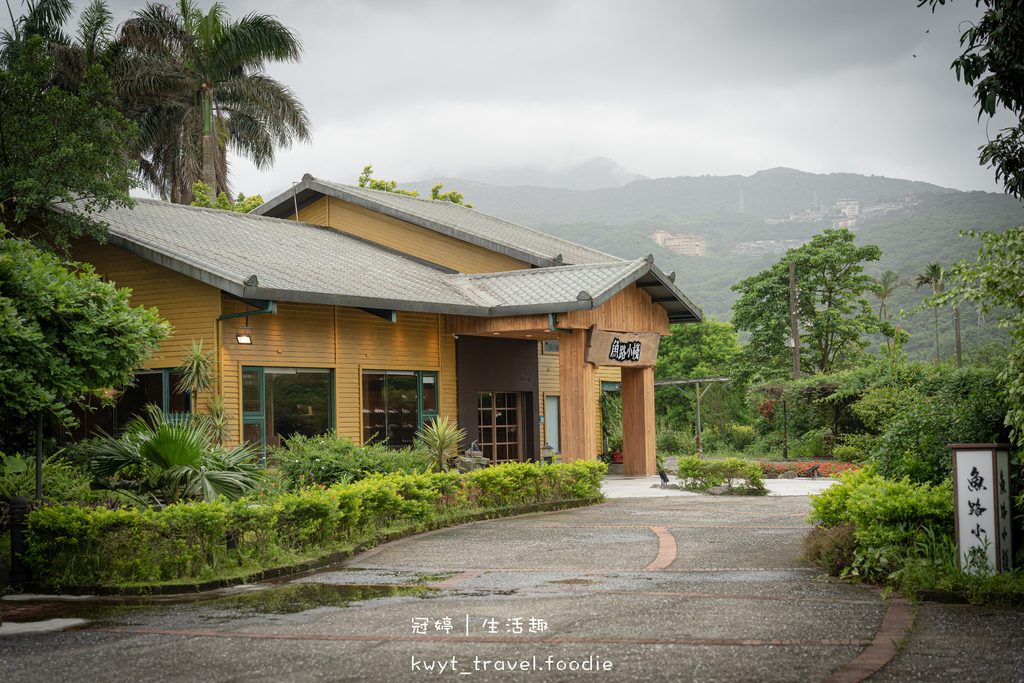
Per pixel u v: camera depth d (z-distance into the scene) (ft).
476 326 70.85
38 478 35.55
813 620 23.73
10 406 32.86
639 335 77.66
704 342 227.61
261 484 40.45
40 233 61.26
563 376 71.26
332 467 50.52
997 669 19.10
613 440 94.79
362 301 58.34
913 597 26.09
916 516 29.58
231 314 55.16
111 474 38.17
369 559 36.11
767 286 166.81
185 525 31.73
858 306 169.07
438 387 71.00
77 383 34.12
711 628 22.99
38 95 55.47
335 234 86.12
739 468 66.08
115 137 57.00
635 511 53.11
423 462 57.93
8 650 22.48
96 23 111.24
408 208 88.43
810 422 123.95
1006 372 29.43
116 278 59.67
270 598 28.35
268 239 71.77
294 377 60.34
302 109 130.93
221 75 123.85
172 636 23.50
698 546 37.78
